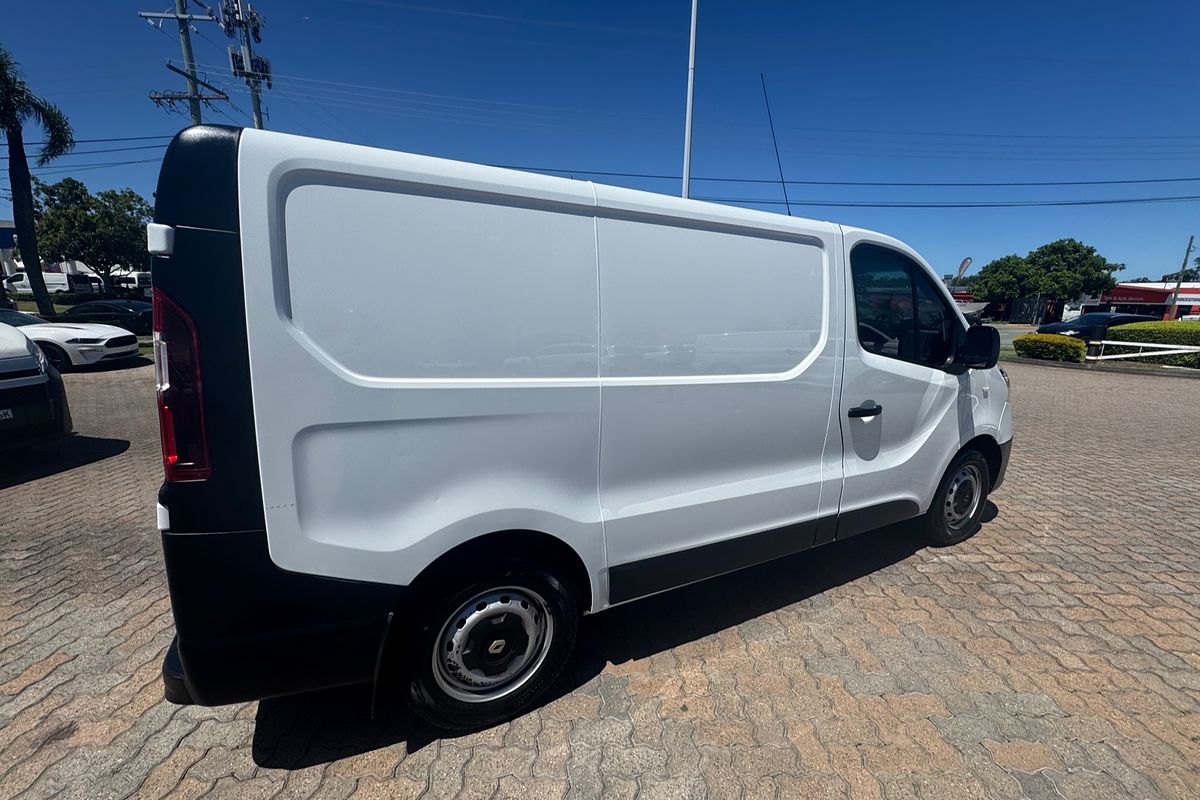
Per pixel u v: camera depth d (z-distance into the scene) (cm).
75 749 220
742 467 281
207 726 233
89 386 1055
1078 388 1226
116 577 351
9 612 313
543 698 250
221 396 176
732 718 238
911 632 298
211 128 175
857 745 223
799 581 352
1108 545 404
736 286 267
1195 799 199
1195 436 757
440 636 220
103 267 4175
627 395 241
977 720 235
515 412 217
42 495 497
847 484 321
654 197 243
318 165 183
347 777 209
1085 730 230
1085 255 5216
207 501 179
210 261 173
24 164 1864
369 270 190
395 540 203
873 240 317
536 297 219
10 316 1147
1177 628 301
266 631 191
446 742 226
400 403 197
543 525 229
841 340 305
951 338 366
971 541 410
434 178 198
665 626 305
